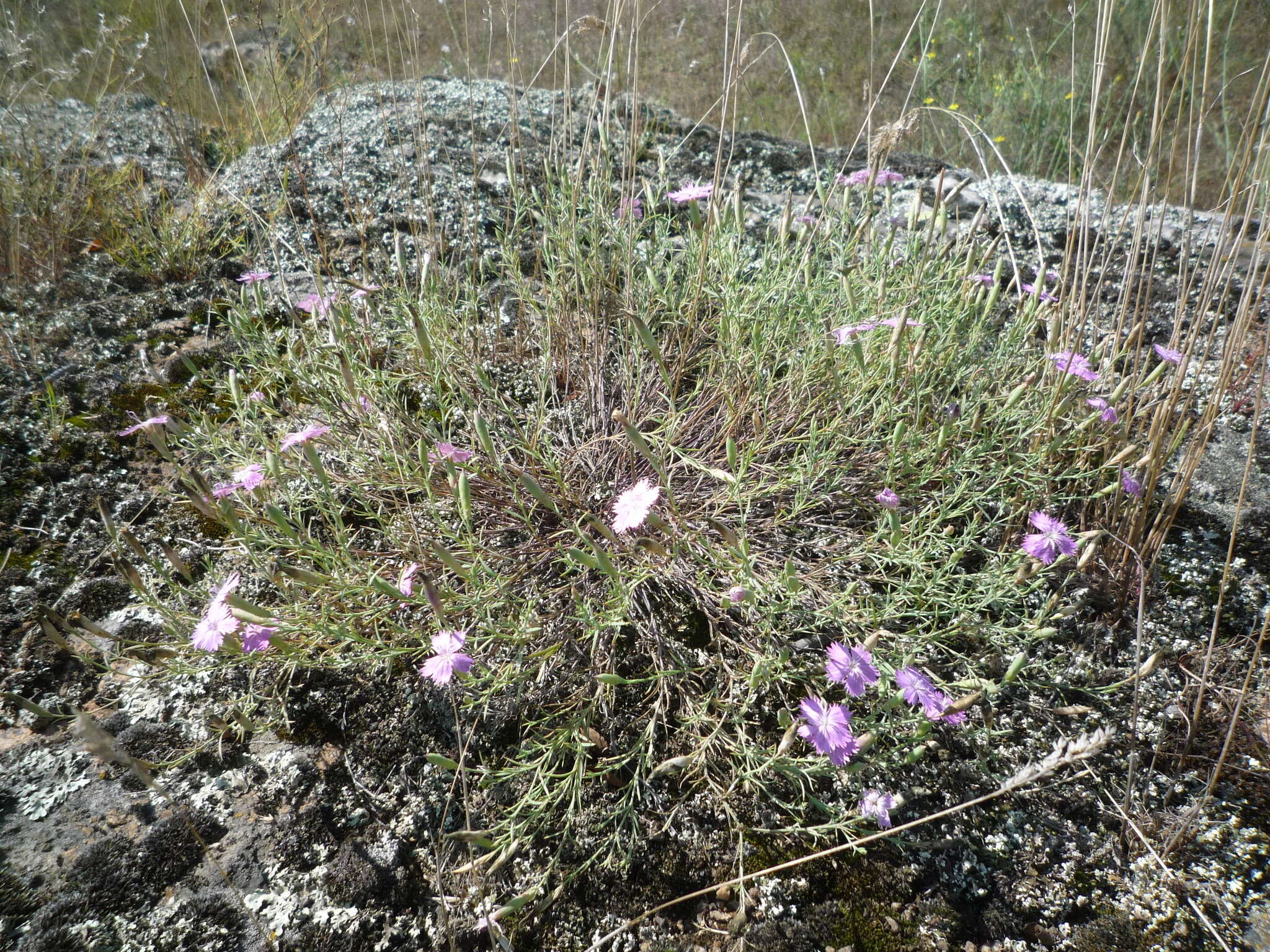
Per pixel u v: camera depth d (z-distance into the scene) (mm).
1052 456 527
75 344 611
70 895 362
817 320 515
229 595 389
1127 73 1269
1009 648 465
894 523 402
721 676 448
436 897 377
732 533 398
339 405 529
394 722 429
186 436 483
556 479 512
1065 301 595
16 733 413
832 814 394
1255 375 621
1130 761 406
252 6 835
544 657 421
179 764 407
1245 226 469
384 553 482
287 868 380
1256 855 408
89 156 832
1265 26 1260
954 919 381
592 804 407
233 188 770
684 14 1459
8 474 517
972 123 562
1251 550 537
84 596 467
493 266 614
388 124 851
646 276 623
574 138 850
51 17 1017
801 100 555
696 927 376
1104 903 391
